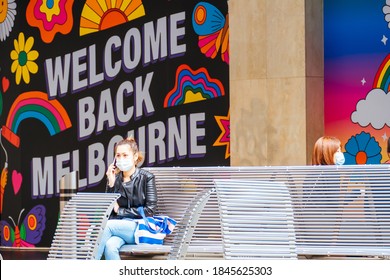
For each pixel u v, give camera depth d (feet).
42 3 90.58
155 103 87.04
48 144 90.63
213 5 84.74
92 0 89.10
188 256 57.82
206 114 85.20
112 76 88.58
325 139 60.85
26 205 91.50
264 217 49.57
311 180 56.70
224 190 49.60
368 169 55.98
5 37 92.22
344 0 80.43
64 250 54.80
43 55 90.74
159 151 86.99
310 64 78.33
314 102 78.69
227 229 49.11
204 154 85.25
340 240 55.98
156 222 58.13
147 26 87.25
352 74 80.53
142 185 59.00
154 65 87.10
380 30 79.92
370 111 80.23
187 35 85.87
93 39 89.15
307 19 77.97
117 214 58.75
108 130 88.79
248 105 79.71
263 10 78.89
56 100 90.38
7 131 92.32
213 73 84.84
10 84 92.17
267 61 78.89
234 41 80.23
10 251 90.22
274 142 78.79
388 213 55.57
